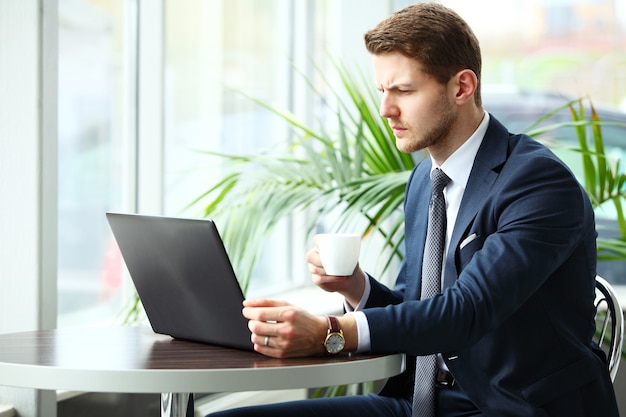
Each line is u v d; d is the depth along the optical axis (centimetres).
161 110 378
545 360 229
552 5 489
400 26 236
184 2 406
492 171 239
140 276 233
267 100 474
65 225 345
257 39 463
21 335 237
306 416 251
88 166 354
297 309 205
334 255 231
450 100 240
